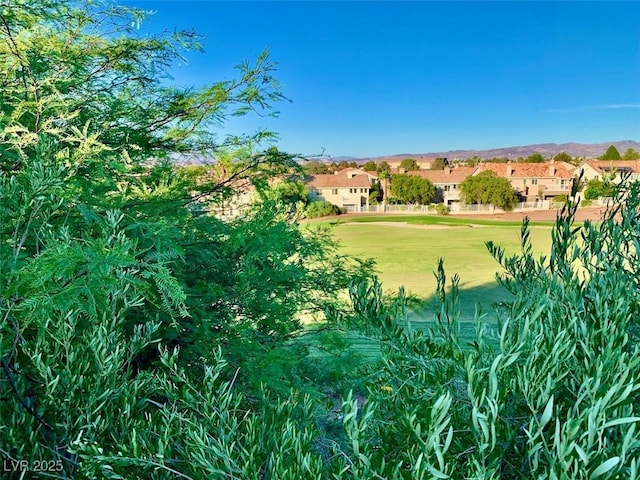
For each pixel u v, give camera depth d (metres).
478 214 47.44
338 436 1.07
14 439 1.23
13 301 1.21
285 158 3.57
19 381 1.43
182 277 3.27
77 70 2.81
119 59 3.09
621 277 1.09
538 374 0.82
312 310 4.51
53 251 1.09
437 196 54.56
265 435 1.02
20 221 1.34
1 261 1.23
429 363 0.98
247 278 3.63
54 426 1.34
